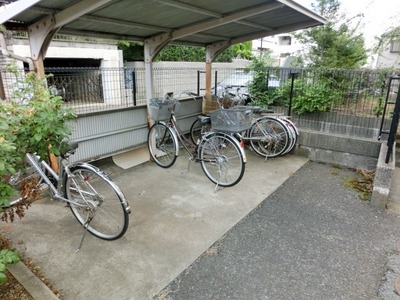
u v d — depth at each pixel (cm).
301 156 459
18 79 268
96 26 336
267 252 226
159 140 419
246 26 411
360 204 306
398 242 242
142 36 400
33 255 216
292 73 468
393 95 405
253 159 444
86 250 224
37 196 238
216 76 584
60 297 179
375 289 191
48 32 275
